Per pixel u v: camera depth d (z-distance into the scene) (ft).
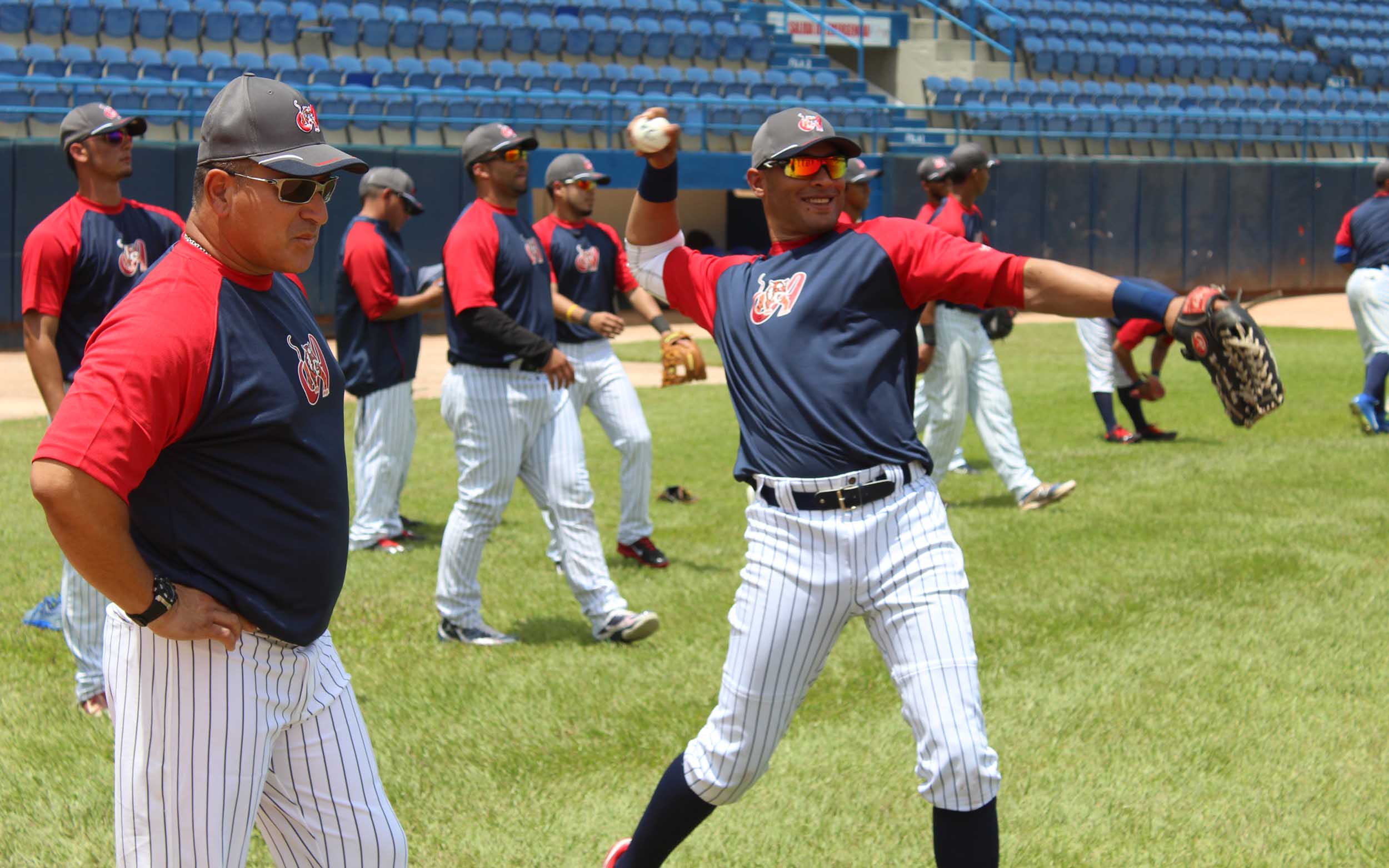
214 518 7.23
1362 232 31.22
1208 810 11.76
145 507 7.18
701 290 10.57
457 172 56.75
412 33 67.51
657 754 13.21
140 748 7.34
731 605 18.51
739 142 67.72
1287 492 24.94
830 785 12.46
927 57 82.53
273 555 7.39
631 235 11.03
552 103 63.46
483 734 13.70
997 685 14.93
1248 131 81.10
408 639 17.04
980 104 77.41
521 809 11.96
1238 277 76.13
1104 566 19.83
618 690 15.03
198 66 58.54
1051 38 85.87
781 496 9.39
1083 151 76.13
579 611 18.43
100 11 60.64
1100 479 26.63
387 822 8.12
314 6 66.74
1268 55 91.56
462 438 16.40
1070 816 11.68
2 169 48.80
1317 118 80.89
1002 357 51.24
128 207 14.26
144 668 7.30
